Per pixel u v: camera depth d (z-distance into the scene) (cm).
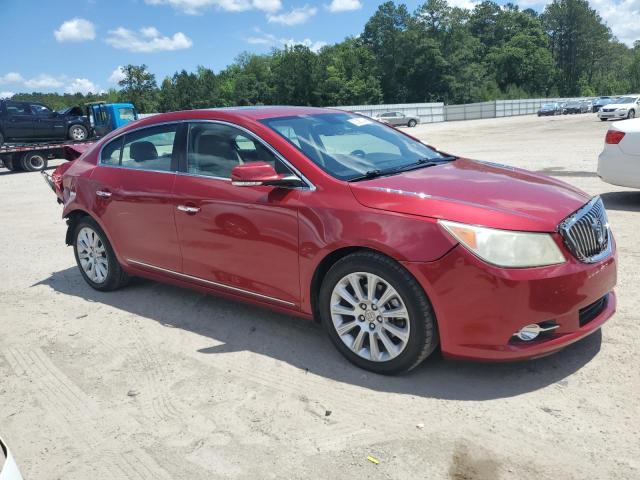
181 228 427
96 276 532
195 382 352
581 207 332
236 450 281
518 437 276
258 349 391
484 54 11731
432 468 258
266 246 374
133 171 471
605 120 3462
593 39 12225
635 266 510
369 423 296
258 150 389
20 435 307
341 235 332
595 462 255
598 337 373
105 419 318
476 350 307
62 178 554
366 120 477
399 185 341
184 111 448
